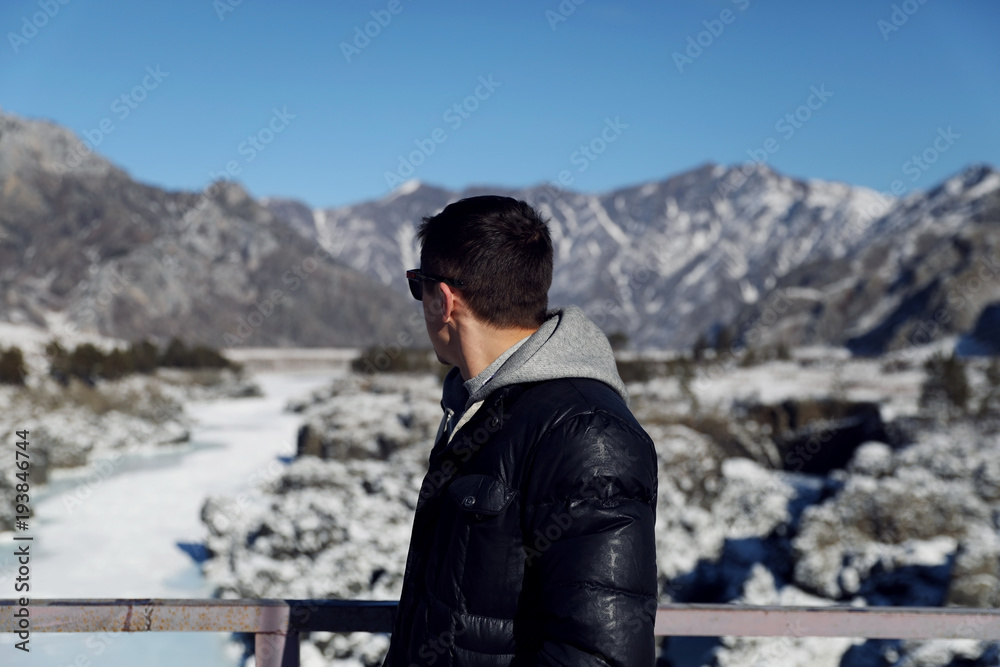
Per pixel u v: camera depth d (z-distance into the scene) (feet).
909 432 70.85
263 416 114.62
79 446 67.97
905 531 37.76
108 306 392.88
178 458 74.28
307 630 5.74
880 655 26.89
